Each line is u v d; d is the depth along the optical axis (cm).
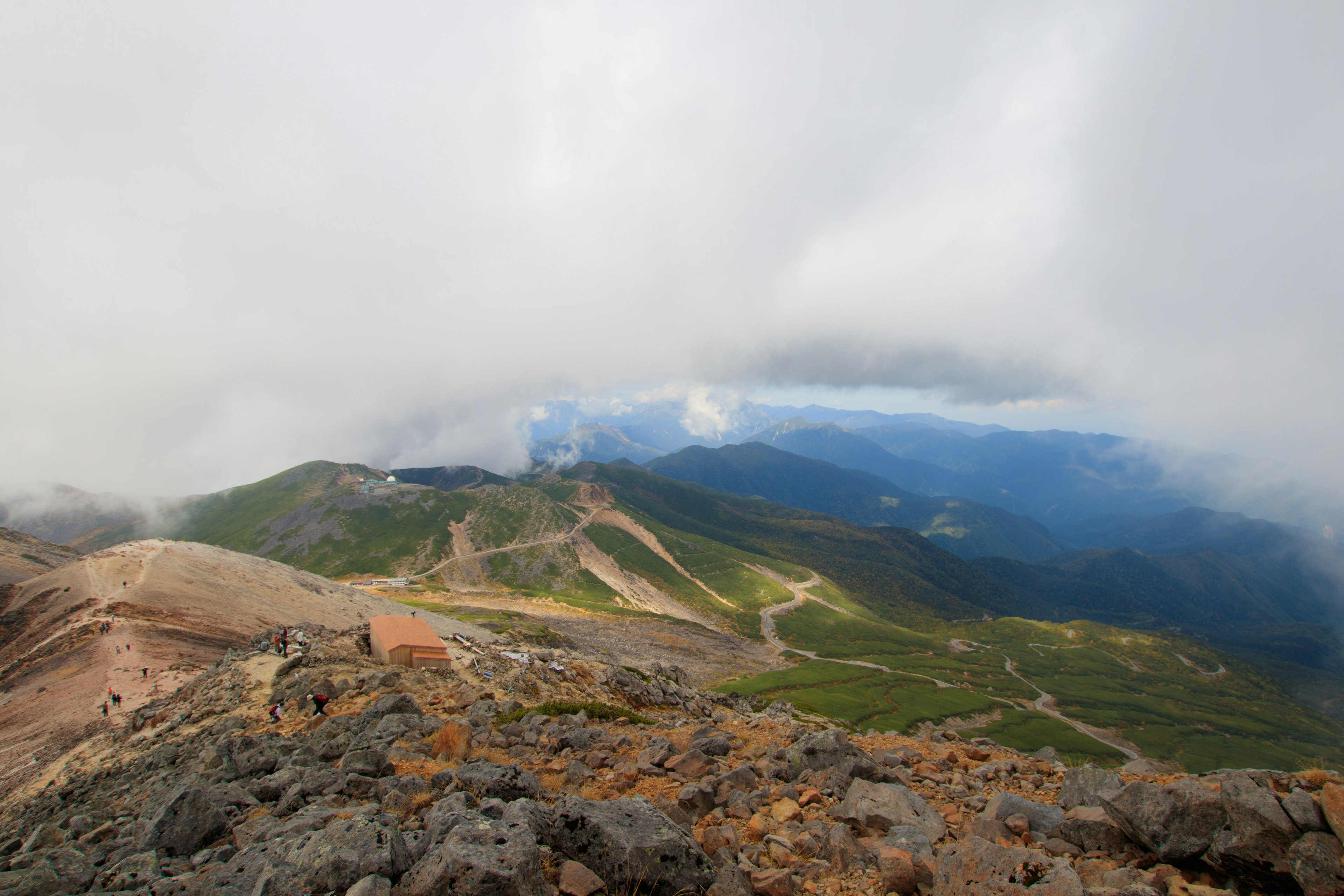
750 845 1114
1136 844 974
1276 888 796
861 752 1544
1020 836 1103
